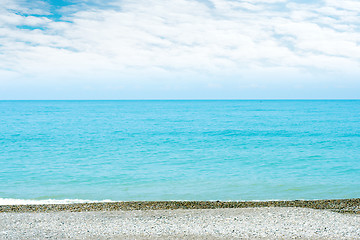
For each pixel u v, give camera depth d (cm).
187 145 3444
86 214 1109
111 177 1962
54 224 971
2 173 2077
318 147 3269
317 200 1412
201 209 1184
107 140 3884
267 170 2156
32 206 1302
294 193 1625
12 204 1396
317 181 1855
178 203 1359
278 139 3959
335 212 1144
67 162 2462
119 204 1336
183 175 2016
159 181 1869
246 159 2575
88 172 2106
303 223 973
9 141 3769
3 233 864
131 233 873
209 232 884
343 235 859
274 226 940
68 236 845
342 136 4250
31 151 3016
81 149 3155
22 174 2048
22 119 7900
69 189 1706
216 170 2164
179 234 866
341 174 2036
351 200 1406
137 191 1667
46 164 2377
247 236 850
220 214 1099
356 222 988
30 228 924
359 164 2352
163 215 1093
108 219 1038
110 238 830
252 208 1191
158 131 5022
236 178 1933
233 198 1545
